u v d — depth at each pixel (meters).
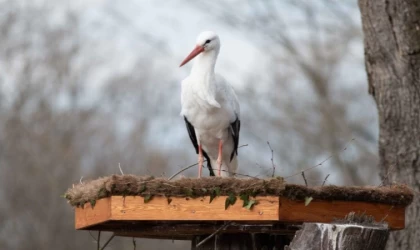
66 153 31.45
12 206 30.31
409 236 11.14
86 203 9.39
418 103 11.17
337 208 8.54
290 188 8.23
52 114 32.88
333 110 23.64
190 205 8.51
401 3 11.11
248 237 9.47
